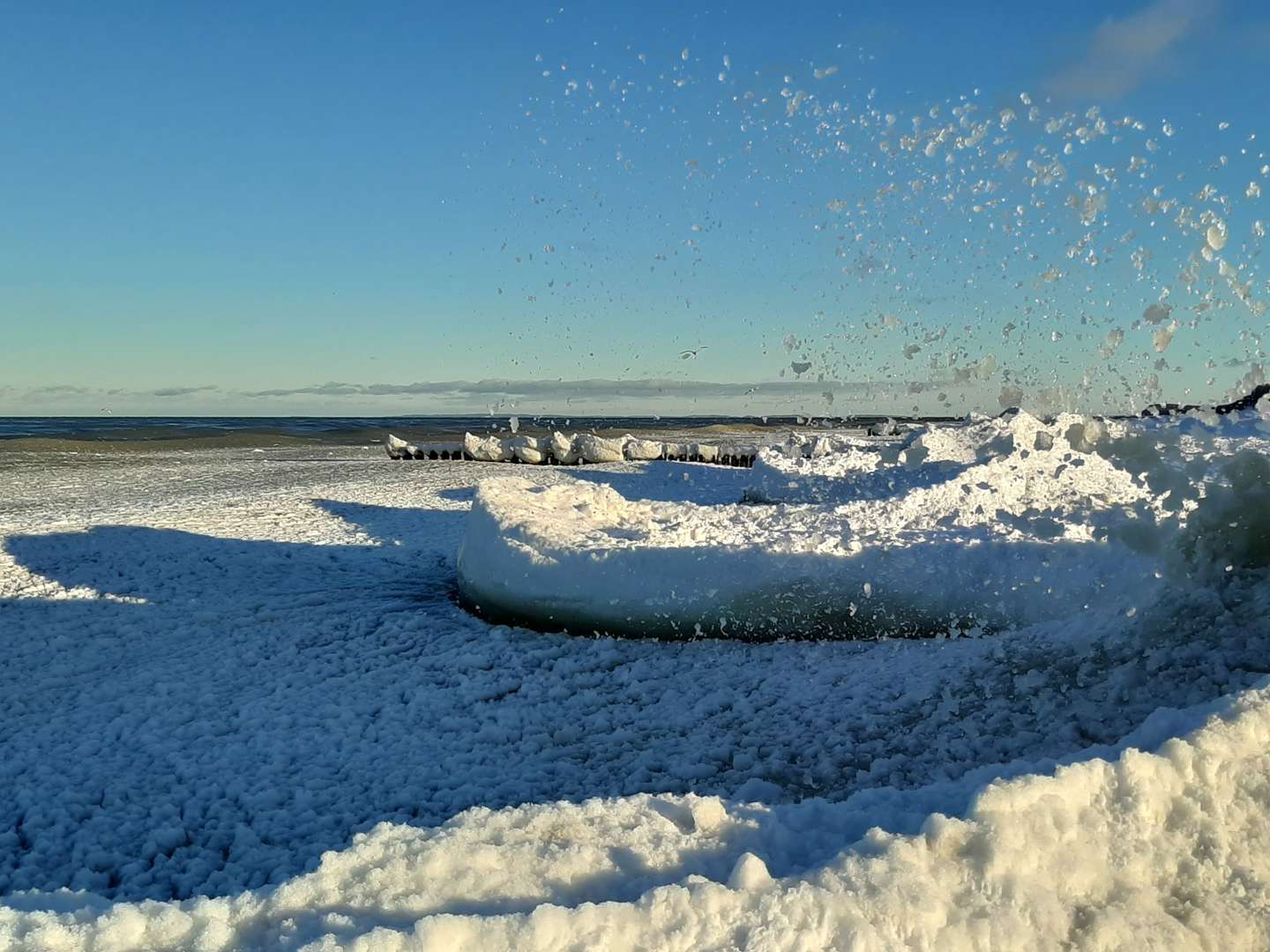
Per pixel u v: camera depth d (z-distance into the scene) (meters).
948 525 6.73
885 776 4.05
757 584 5.90
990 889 2.35
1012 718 4.38
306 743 5.00
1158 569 5.00
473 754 4.74
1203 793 2.75
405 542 11.38
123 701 5.77
